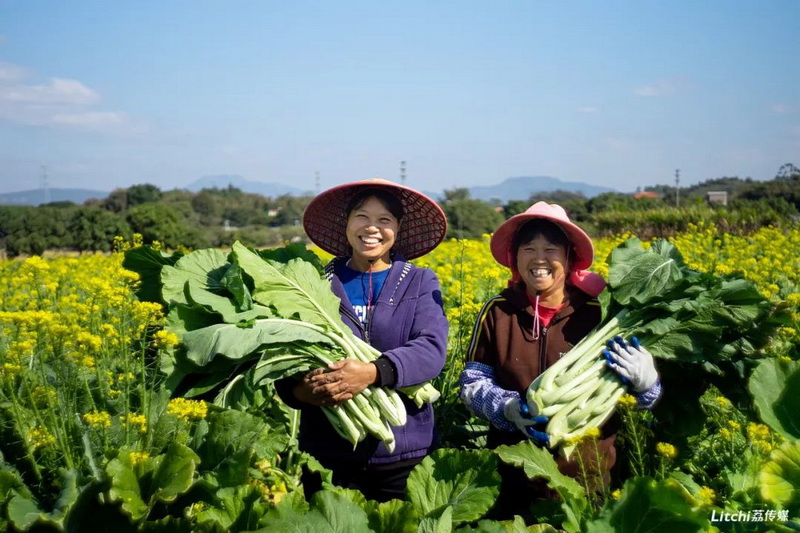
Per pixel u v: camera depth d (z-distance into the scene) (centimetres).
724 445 334
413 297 325
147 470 243
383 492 321
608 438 314
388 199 326
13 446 261
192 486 247
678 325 309
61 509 219
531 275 314
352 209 328
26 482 257
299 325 301
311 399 298
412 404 321
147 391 288
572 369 298
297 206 9862
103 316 397
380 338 321
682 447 346
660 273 311
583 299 328
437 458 274
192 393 294
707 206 2056
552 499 286
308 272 322
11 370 256
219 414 271
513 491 320
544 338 319
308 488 336
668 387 340
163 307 374
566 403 294
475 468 267
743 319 305
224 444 265
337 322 313
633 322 312
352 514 230
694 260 956
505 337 323
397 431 314
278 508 228
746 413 338
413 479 270
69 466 246
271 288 307
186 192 10794
